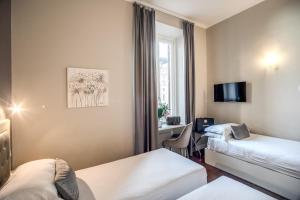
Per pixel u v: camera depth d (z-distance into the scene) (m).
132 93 2.76
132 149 2.77
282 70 2.73
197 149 3.62
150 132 2.84
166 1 2.84
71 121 2.22
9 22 1.82
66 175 1.30
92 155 2.39
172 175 1.67
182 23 3.43
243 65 3.26
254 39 3.07
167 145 2.98
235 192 1.41
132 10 2.75
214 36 3.77
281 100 2.76
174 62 3.79
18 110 1.88
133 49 2.75
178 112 3.79
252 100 3.14
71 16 2.19
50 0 2.05
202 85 3.89
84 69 2.28
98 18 2.41
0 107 1.75
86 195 1.35
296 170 1.90
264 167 2.22
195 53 3.74
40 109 2.01
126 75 2.69
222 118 3.67
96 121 2.41
